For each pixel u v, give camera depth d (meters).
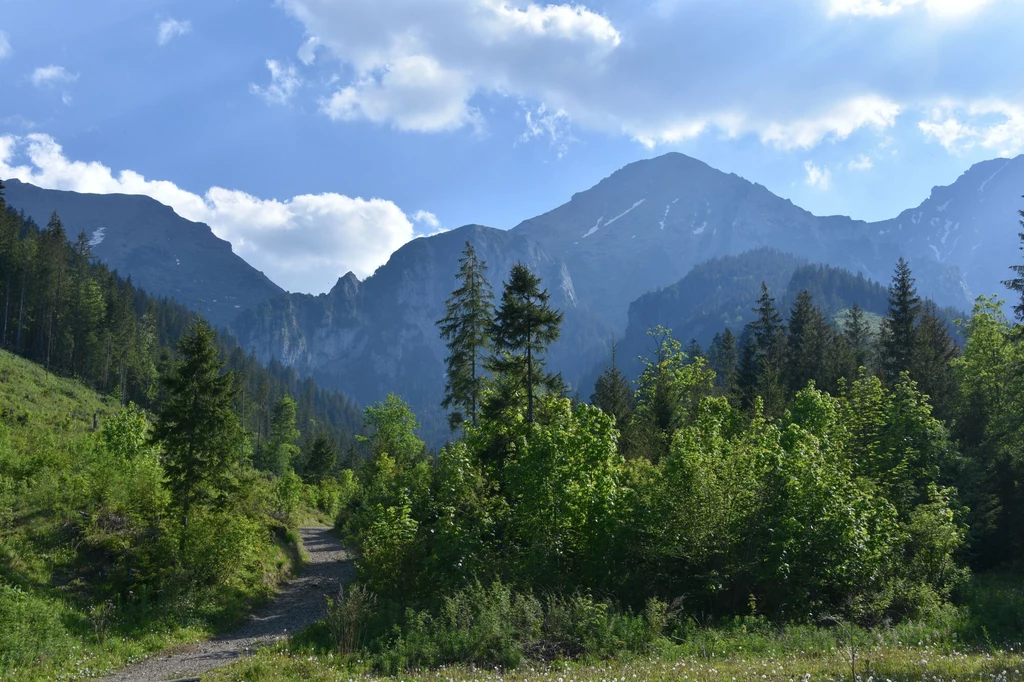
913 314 51.16
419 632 15.05
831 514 16.75
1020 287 34.31
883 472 26.33
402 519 19.48
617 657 13.22
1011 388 34.66
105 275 118.94
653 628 14.47
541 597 16.77
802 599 16.78
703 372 47.69
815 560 16.77
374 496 33.44
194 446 25.92
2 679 14.52
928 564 18.42
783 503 17.25
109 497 26.05
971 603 17.38
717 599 17.23
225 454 26.91
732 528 17.38
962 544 21.31
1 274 83.06
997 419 33.78
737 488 17.64
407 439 64.81
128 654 18.19
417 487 21.66
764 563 16.91
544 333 28.77
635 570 17.89
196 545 24.27
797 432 19.77
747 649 13.23
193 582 23.30
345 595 26.95
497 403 27.61
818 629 15.04
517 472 19.92
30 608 17.73
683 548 17.41
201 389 26.59
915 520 18.91
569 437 19.81
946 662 10.43
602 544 18.00
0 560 21.11
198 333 27.00
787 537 16.55
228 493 27.17
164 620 21.22
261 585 27.94
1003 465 30.00
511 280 29.23
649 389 47.53
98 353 86.75
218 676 13.95
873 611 16.05
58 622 17.98
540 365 28.94
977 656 11.48
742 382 53.16
